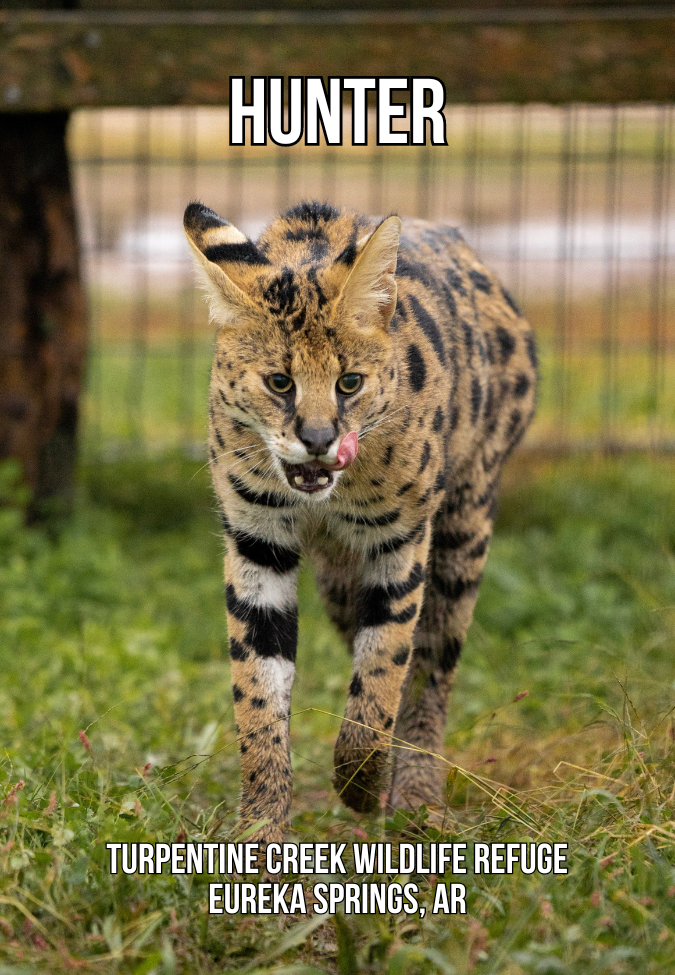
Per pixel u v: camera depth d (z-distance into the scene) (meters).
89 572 15.13
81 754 9.46
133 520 18.53
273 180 33.72
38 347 16.67
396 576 8.70
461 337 9.59
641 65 14.61
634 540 16.69
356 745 8.44
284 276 7.95
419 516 8.66
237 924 7.03
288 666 8.70
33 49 14.77
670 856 7.48
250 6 16.23
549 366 26.44
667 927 6.57
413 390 8.41
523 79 14.62
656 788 8.04
